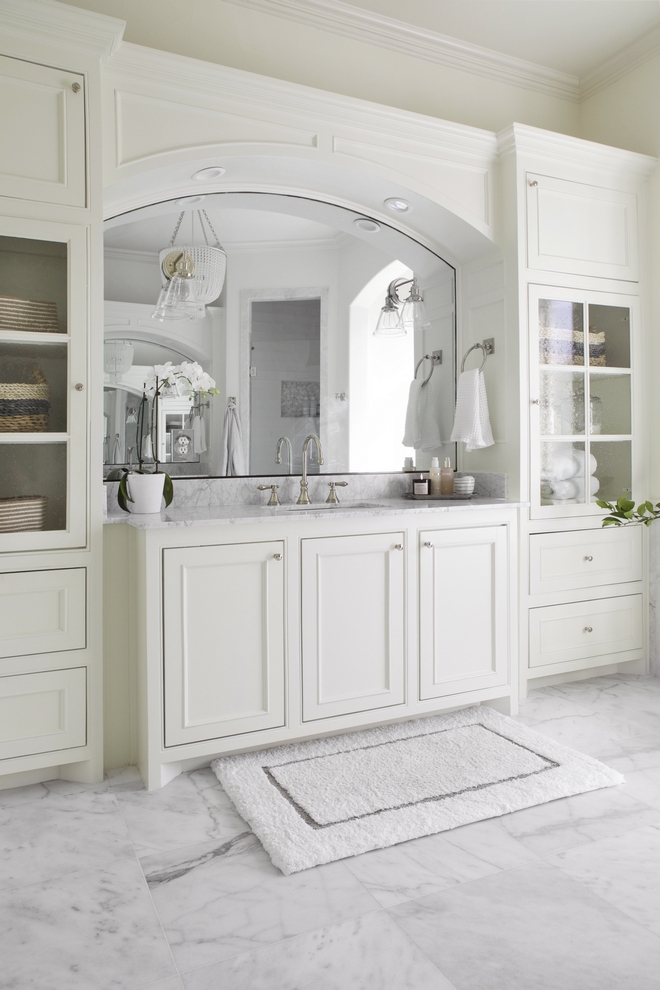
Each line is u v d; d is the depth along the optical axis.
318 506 2.93
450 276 3.38
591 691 3.12
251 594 2.32
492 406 3.19
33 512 2.18
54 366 2.22
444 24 3.06
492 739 2.51
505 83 3.41
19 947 1.47
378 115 2.79
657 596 3.32
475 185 3.03
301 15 2.87
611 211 3.24
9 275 2.15
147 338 2.78
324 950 1.45
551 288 3.08
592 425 3.21
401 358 3.29
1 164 2.12
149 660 2.17
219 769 2.29
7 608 2.13
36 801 2.12
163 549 2.18
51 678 2.18
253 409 2.99
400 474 3.30
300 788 2.14
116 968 1.41
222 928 1.53
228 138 2.55
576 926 1.52
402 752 2.40
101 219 2.24
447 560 2.68
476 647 2.75
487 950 1.45
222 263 2.91
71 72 2.19
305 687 2.41
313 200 3.03
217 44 2.73
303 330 3.07
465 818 1.96
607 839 1.87
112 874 1.73
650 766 2.33
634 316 3.32
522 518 3.00
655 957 1.42
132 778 2.27
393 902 1.61
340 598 2.47
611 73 3.44
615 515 3.13
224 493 2.91
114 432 2.73
